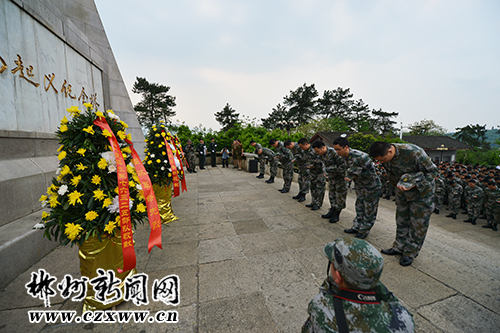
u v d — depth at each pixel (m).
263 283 2.40
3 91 3.39
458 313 1.94
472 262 2.83
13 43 3.56
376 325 0.77
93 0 8.30
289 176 6.79
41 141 4.12
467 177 5.43
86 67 6.08
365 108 52.03
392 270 2.64
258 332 1.76
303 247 3.25
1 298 2.17
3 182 3.03
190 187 7.72
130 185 2.18
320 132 30.28
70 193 1.86
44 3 4.37
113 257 2.03
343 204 4.13
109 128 2.12
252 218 4.54
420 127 54.84
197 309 2.02
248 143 20.91
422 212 2.58
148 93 39.84
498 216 4.63
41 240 2.94
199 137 21.78
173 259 2.91
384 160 2.79
